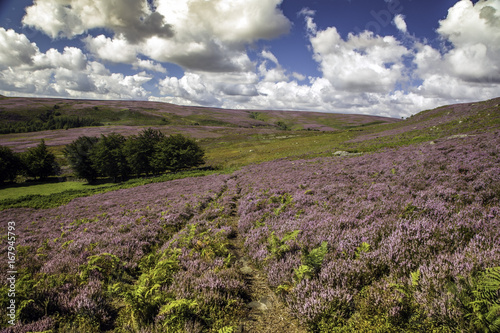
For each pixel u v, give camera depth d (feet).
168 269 17.57
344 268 13.98
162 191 79.15
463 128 104.42
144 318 13.08
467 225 15.72
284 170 77.66
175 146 170.19
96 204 69.97
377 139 138.62
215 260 19.26
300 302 12.60
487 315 8.25
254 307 14.15
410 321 9.90
